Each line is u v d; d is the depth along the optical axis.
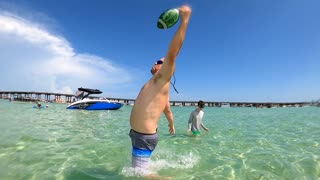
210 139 6.62
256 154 4.84
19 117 11.73
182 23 2.90
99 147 5.30
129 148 5.21
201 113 7.44
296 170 3.79
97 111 19.62
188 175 3.50
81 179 3.26
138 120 3.12
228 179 3.36
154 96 3.12
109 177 3.32
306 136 7.27
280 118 15.38
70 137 6.53
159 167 3.84
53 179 3.25
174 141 6.27
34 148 5.03
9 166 3.75
